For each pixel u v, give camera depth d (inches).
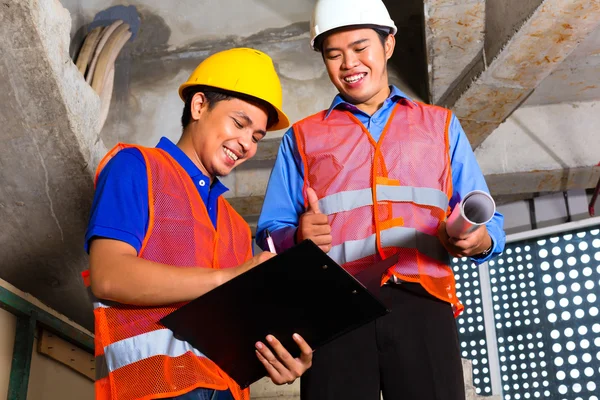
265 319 61.4
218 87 74.2
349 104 82.0
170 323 60.4
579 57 190.2
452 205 80.3
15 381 118.6
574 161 209.6
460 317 201.9
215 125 73.8
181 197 68.1
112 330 62.3
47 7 97.0
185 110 77.3
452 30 160.6
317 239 68.9
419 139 78.6
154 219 65.0
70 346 140.4
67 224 118.1
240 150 74.6
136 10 211.9
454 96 175.6
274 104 75.7
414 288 72.0
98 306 63.3
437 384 68.3
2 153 106.7
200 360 62.9
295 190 83.1
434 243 74.0
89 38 174.4
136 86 203.2
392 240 73.0
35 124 104.3
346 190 76.6
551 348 186.9
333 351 71.4
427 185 76.6
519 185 218.8
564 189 221.3
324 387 70.5
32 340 123.7
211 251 68.6
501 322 195.9
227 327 61.4
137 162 67.2
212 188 75.0
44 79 99.5
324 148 80.1
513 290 196.4
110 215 62.8
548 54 152.9
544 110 215.9
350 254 73.9
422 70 194.1
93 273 60.7
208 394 62.4
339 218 75.9
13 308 118.9
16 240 117.6
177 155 72.2
